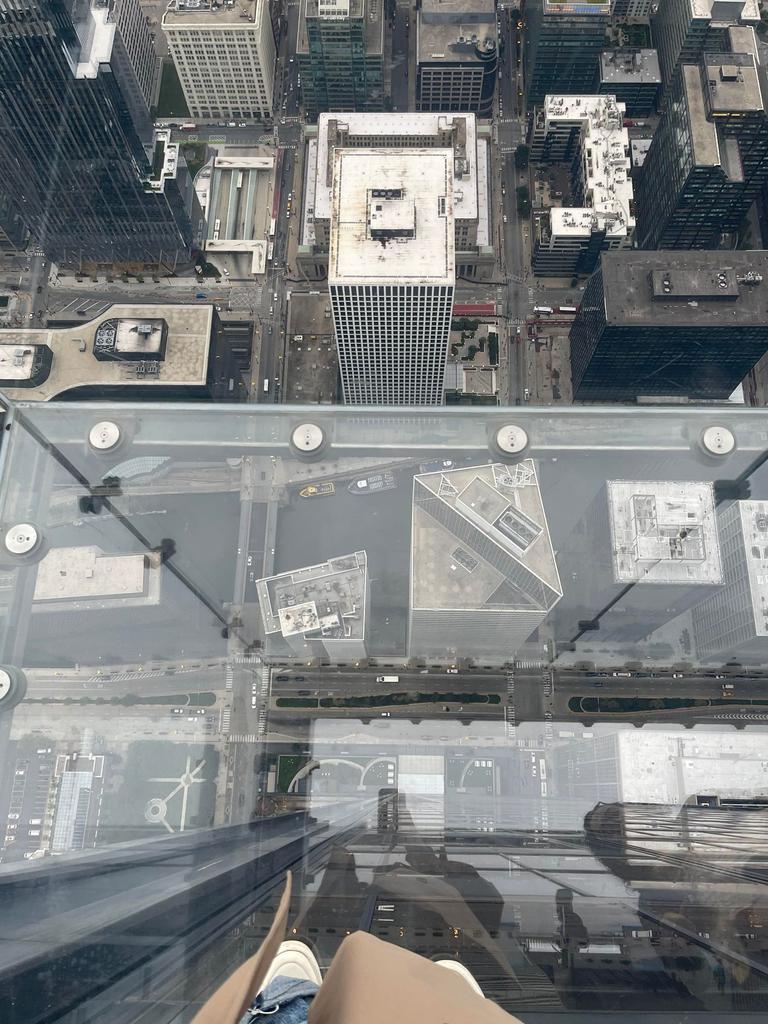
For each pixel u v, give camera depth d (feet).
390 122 490.90
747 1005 53.36
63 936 41.86
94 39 405.59
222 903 51.96
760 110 450.71
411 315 387.75
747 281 421.18
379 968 21.08
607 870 62.23
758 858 65.31
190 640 90.22
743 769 98.78
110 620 75.46
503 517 105.70
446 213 370.53
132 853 54.44
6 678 62.85
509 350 504.84
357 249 368.27
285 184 551.18
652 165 522.47
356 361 439.63
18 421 64.13
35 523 64.64
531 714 106.83
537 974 54.49
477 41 525.75
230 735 91.86
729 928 57.57
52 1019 37.86
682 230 507.30
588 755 104.17
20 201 487.61
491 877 60.44
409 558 113.70
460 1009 19.77
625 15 581.53
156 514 82.33
